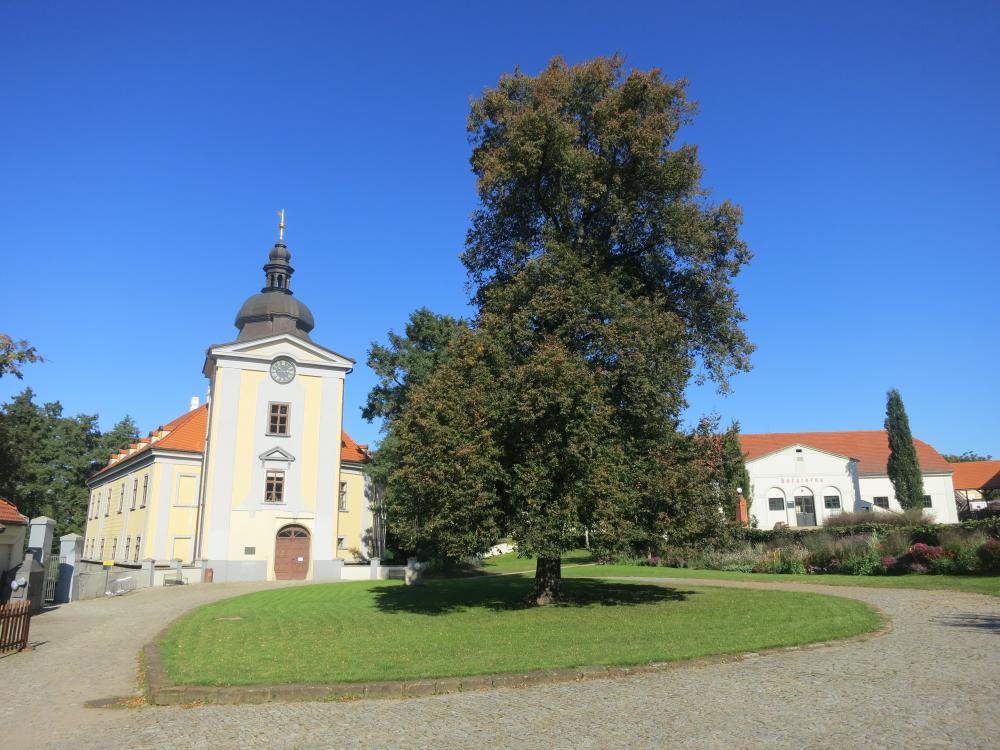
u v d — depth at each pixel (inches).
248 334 1734.7
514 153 860.0
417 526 789.9
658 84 904.3
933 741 269.7
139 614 844.0
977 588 839.1
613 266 911.7
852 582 998.4
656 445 773.9
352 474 1796.3
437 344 1679.4
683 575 1282.0
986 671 386.9
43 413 2775.6
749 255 952.9
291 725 323.3
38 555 991.0
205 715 346.9
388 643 538.6
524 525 697.6
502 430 720.3
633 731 297.0
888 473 1994.3
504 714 331.0
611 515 697.6
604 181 882.8
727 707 329.4
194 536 1726.1
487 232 970.1
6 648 557.3
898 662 421.1
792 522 2191.2
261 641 565.6
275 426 1578.5
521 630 598.5
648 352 775.1
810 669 408.8
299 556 1534.2
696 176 901.2
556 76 887.7
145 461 1845.5
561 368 696.4
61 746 305.3
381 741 294.7
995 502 2178.9
